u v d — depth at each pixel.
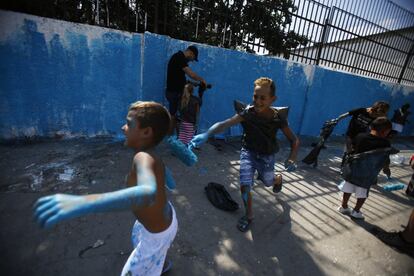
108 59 4.46
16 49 3.89
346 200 3.29
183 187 3.46
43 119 4.33
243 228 2.70
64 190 3.04
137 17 4.79
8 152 3.88
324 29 6.46
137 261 1.45
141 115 1.28
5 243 2.16
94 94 4.54
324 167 5.14
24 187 3.00
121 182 3.35
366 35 7.24
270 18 5.87
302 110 6.95
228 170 4.22
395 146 8.47
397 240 2.78
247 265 2.26
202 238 2.52
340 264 2.43
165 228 1.45
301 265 2.35
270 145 2.53
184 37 5.61
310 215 3.22
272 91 2.31
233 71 5.60
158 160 1.34
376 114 4.16
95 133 4.74
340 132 8.20
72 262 2.05
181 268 2.12
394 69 8.75
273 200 3.48
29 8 4.23
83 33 4.20
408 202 4.01
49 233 2.33
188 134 4.34
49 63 4.13
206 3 5.36
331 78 7.11
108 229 2.47
